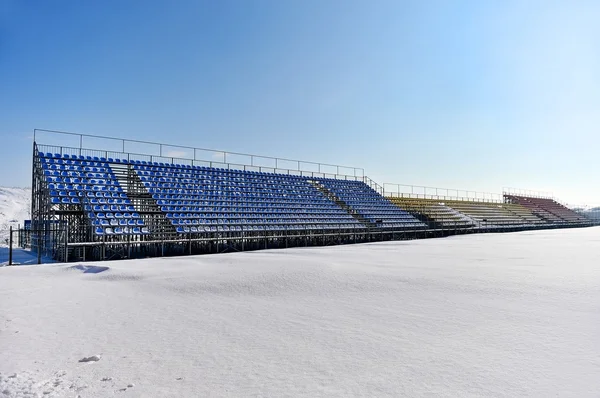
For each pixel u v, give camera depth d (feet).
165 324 24.09
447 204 220.84
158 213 94.99
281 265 51.60
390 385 14.76
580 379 15.07
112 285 38.70
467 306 28.32
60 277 44.29
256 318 25.35
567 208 336.49
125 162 110.11
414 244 108.99
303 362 17.37
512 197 292.20
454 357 17.80
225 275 43.29
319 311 27.14
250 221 110.93
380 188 185.78
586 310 26.84
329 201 150.10
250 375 15.93
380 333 21.79
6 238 126.31
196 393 14.24
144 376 15.92
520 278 40.98
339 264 53.57
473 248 89.81
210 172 128.47
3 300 31.63
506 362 17.06
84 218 85.87
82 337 21.56
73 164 99.25
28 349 19.52
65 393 14.28
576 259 61.98
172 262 57.47
